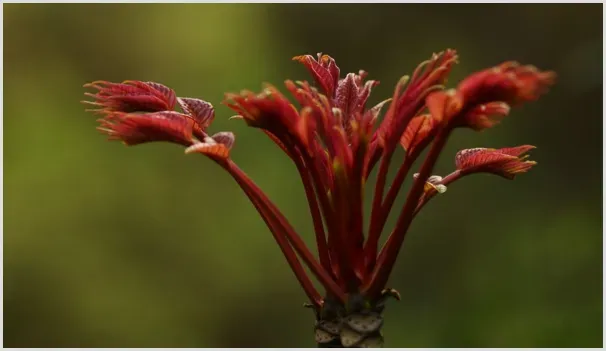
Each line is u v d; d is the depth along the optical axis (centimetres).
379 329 56
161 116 56
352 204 56
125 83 58
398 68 176
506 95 54
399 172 56
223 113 190
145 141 56
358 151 56
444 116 55
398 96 55
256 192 56
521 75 54
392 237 56
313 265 56
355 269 56
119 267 193
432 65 56
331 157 56
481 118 55
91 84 57
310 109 55
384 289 56
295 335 183
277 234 57
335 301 56
